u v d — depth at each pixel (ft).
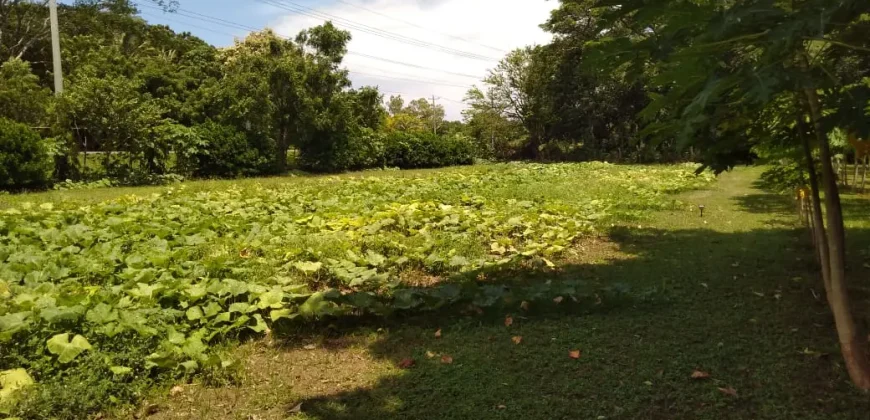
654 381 10.98
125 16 119.03
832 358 11.61
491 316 14.90
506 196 38.27
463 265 19.19
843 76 9.35
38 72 111.34
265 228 25.30
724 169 12.73
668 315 14.62
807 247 21.97
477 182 47.19
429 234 23.35
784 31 7.54
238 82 69.21
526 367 11.82
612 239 24.97
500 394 10.70
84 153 55.62
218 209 30.40
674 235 25.63
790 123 12.51
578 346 12.78
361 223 26.05
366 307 14.53
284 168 73.31
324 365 12.32
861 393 10.12
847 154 37.24
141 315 12.93
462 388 11.00
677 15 8.74
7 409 9.57
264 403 10.63
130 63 89.35
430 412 10.16
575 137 107.24
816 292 16.10
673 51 9.25
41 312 12.13
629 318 14.47
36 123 56.29
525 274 19.12
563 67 101.19
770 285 17.03
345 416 10.12
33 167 47.32
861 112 7.97
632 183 47.52
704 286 17.13
